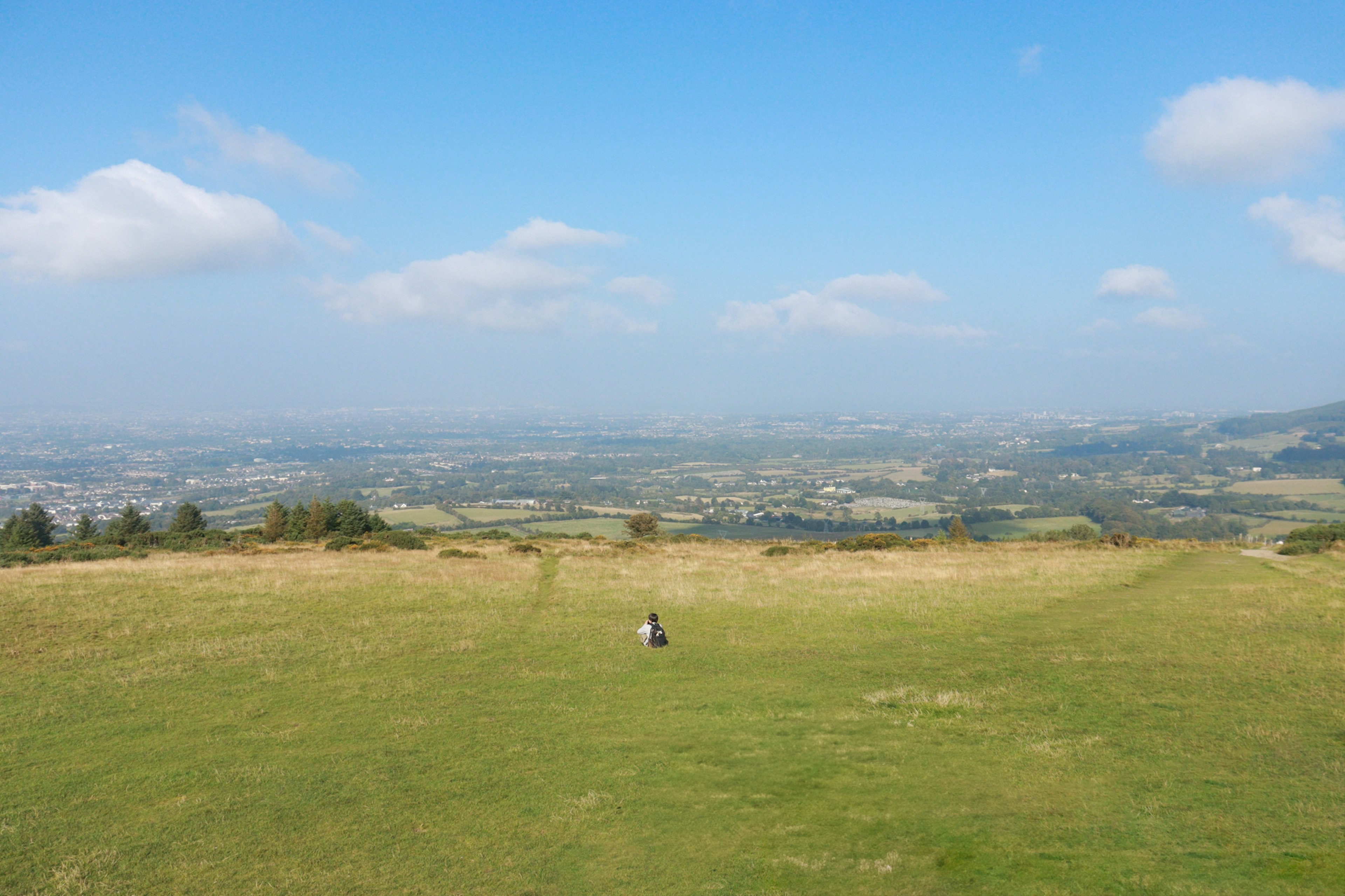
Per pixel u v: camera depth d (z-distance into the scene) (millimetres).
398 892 8719
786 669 17938
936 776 11477
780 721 14211
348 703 15594
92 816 10617
